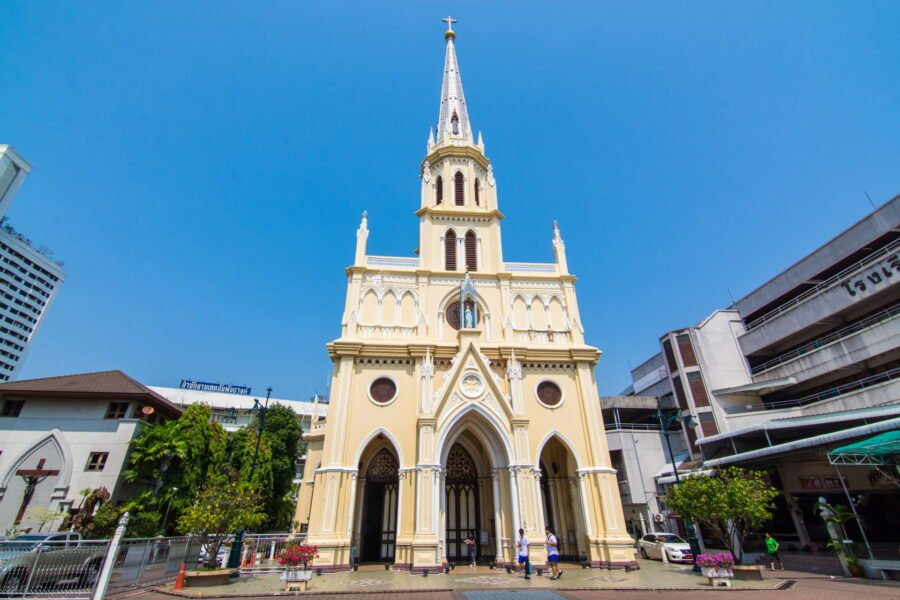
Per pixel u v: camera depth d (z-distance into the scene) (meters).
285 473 46.16
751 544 32.56
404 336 30.33
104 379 33.31
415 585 19.20
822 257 40.91
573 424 28.59
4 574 15.11
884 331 31.73
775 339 41.81
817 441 23.78
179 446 28.75
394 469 29.92
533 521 24.92
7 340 74.56
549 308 32.84
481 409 27.25
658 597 16.25
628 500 41.91
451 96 45.16
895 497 28.06
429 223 34.97
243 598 16.41
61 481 28.58
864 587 17.19
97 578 14.53
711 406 42.12
